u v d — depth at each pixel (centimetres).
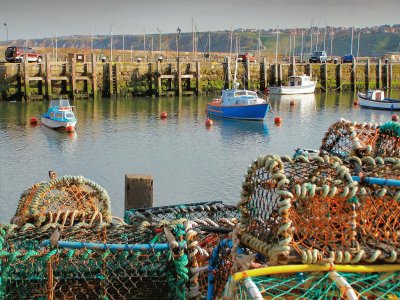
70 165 2508
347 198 376
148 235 477
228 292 345
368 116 4350
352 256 363
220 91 5747
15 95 4791
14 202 1888
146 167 2481
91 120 3900
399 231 388
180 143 3108
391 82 6675
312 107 4912
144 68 5366
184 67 5562
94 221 542
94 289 459
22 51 5341
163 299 463
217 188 2116
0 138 3144
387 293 357
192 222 491
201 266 470
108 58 6688
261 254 392
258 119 4028
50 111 3506
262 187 401
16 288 449
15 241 471
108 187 2092
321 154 571
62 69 4988
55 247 444
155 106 4747
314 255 355
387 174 426
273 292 358
